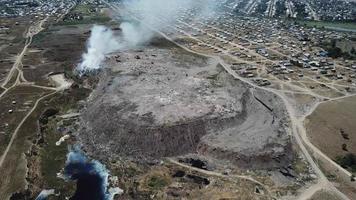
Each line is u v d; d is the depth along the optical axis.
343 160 156.88
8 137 175.00
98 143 171.12
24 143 170.62
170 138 165.25
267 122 180.25
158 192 139.88
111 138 171.25
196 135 168.12
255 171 150.62
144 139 165.50
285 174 149.38
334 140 174.25
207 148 161.62
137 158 160.62
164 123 170.00
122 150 165.12
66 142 174.75
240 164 153.12
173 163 157.00
